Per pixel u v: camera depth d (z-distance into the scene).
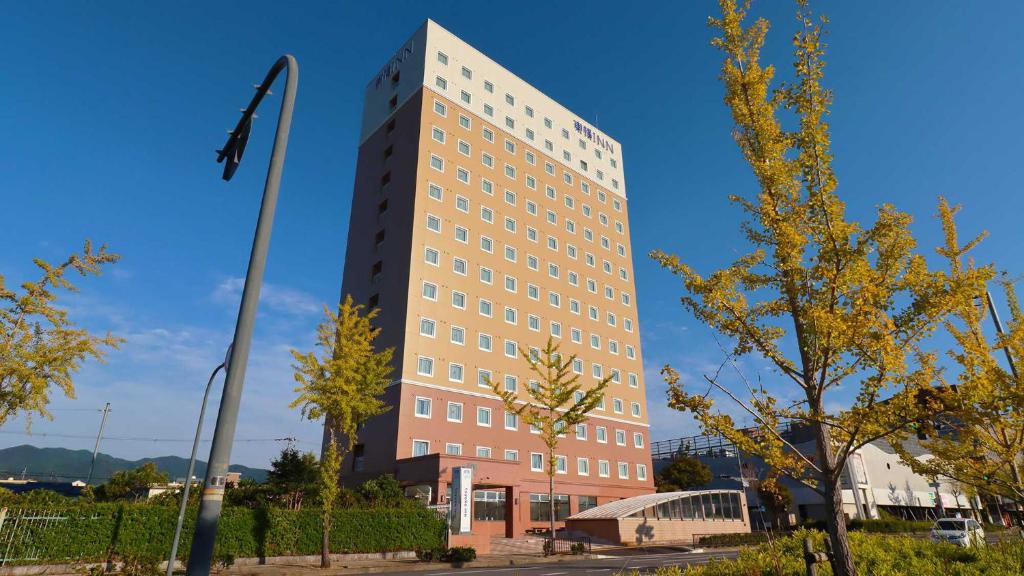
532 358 53.25
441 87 56.12
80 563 18.83
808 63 10.08
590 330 60.59
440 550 27.36
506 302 53.34
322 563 23.66
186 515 21.61
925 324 8.41
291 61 9.03
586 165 68.81
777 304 9.63
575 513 50.41
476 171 55.75
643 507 40.84
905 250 8.73
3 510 17.75
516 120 62.19
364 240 54.56
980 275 8.22
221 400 7.28
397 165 54.16
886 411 8.12
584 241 64.44
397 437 41.59
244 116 9.95
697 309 10.03
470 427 46.03
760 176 9.98
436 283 48.34
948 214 13.40
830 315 8.32
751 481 53.72
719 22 11.15
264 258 8.00
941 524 25.91
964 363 11.69
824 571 10.05
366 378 30.03
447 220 51.31
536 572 21.78
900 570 10.66
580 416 37.72
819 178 9.66
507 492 41.94
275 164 8.44
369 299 50.50
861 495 58.78
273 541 23.61
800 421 9.05
